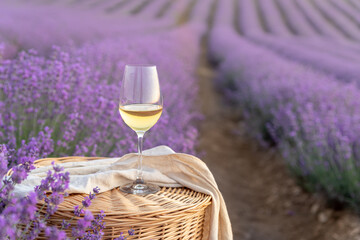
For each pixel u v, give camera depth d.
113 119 2.33
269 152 5.18
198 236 1.40
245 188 4.23
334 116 3.96
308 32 27.16
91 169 1.48
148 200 1.30
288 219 3.58
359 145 3.54
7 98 2.20
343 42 21.69
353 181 3.33
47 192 1.28
